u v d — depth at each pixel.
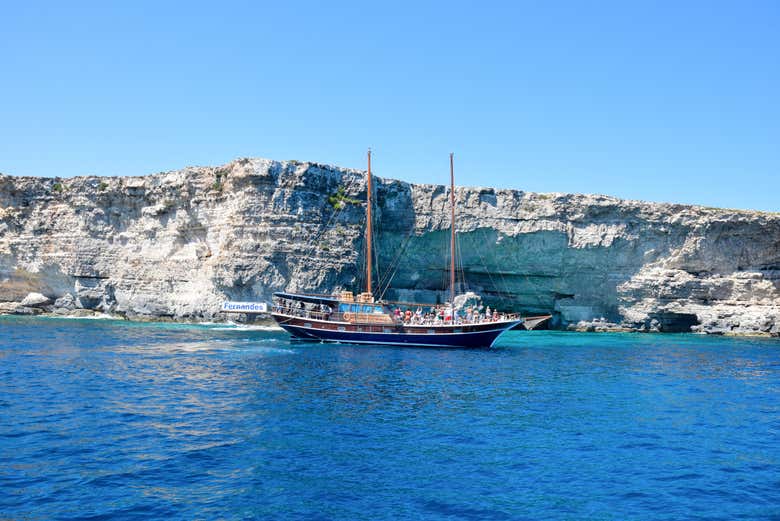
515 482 19.81
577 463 21.91
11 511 16.58
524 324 93.06
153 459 21.02
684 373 45.50
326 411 28.67
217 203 82.44
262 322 76.75
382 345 59.59
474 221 85.38
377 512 17.14
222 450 22.17
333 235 79.06
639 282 88.06
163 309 82.81
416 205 85.19
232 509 17.08
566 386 37.94
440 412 29.20
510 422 27.59
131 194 86.25
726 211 88.00
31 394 30.86
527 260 88.06
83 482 18.80
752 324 84.06
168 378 36.47
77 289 86.44
